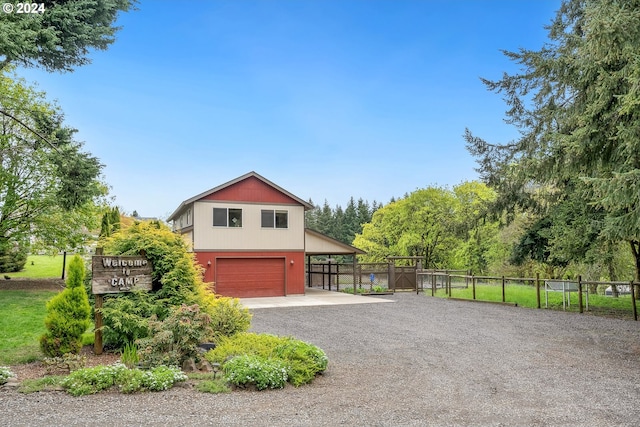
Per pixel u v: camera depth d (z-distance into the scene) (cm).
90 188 1441
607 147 963
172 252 805
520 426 415
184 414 440
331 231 5953
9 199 1744
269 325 1145
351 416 440
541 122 1627
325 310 1484
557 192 1689
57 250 2006
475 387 557
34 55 1366
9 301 1295
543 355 761
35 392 505
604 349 816
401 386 561
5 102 1669
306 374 578
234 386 539
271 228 2030
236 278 1955
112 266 730
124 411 446
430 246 3334
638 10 823
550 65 1244
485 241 2977
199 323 634
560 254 1512
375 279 2520
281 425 412
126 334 733
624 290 1844
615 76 873
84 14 1490
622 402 495
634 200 796
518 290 1952
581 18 1501
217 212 1942
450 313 1385
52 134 1420
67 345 670
